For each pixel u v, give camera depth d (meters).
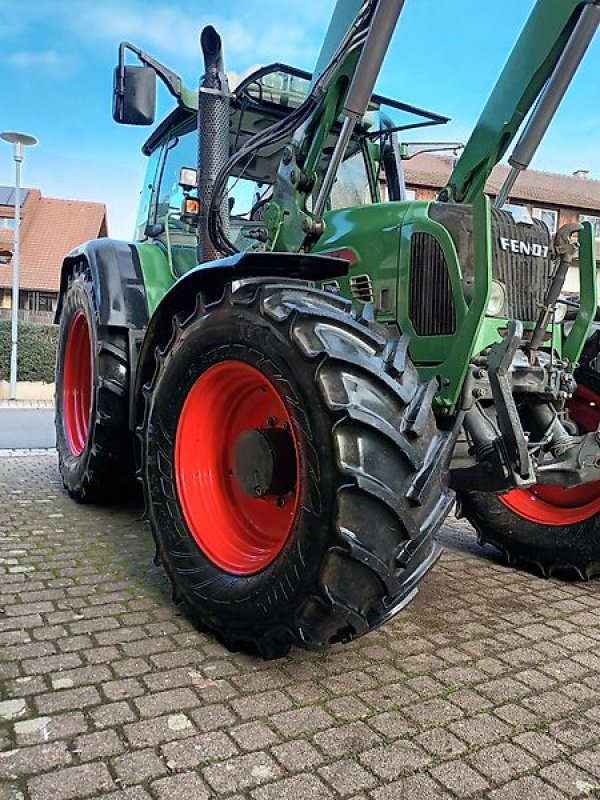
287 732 1.97
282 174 3.23
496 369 2.48
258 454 2.49
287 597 2.19
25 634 2.55
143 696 2.13
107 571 3.27
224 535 2.70
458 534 4.41
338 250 3.05
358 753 1.89
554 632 2.79
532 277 2.88
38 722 1.97
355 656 2.49
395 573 2.08
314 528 2.11
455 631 2.77
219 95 3.70
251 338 2.37
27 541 3.72
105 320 3.98
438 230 2.73
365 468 2.05
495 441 2.54
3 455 6.78
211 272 2.63
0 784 1.70
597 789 1.78
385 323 2.88
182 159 4.25
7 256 25.81
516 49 3.01
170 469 2.79
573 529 3.41
